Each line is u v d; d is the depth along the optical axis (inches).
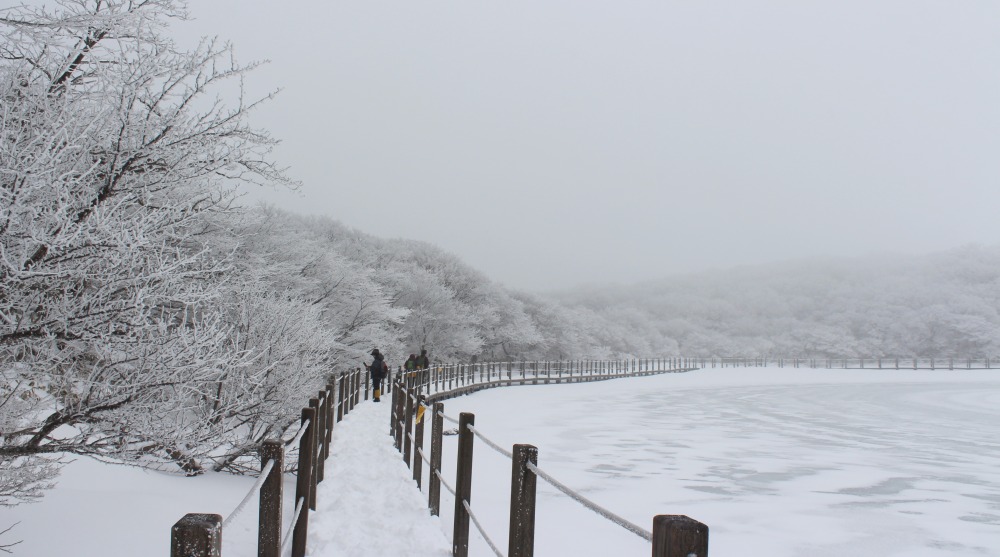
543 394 1441.9
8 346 176.1
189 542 81.6
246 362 217.2
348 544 227.1
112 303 174.7
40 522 210.7
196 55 204.8
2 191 151.7
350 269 959.6
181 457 259.1
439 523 256.2
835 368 3024.1
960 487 477.7
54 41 181.8
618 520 95.5
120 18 187.6
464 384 1360.7
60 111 179.6
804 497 436.1
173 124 198.5
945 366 3243.1
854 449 673.6
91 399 188.4
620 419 944.3
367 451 442.3
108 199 187.2
